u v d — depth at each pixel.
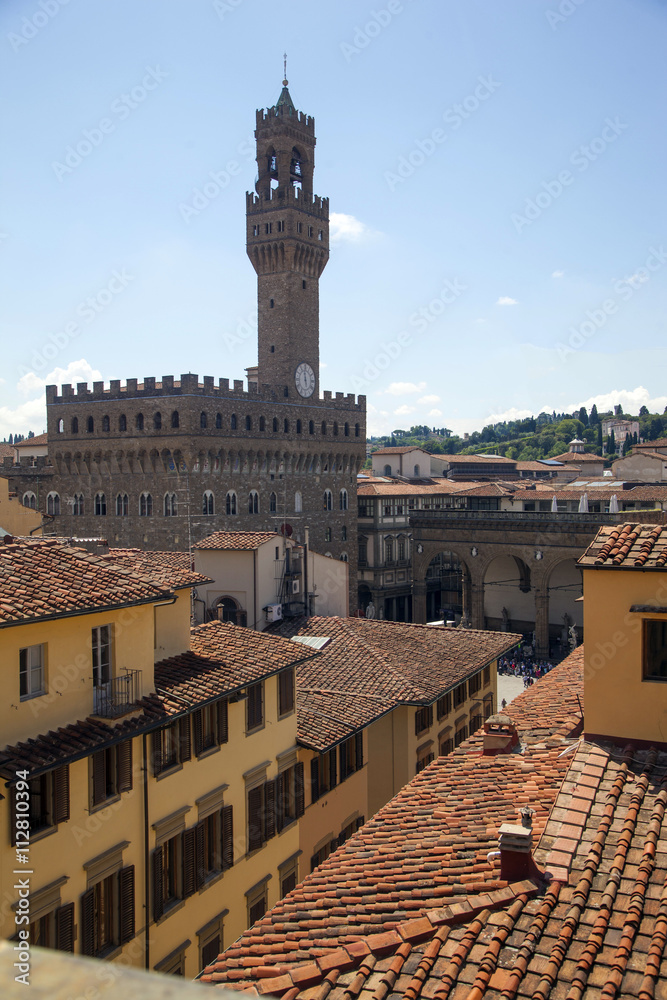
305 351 121.31
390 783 39.50
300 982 12.70
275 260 119.38
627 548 18.83
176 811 26.28
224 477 105.75
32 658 22.02
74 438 110.06
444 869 15.75
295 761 33.28
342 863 17.67
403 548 134.25
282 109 117.06
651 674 18.14
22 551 26.48
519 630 112.88
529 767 21.47
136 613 25.72
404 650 46.00
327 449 123.44
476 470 160.75
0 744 20.73
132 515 105.75
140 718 24.50
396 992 11.91
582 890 13.41
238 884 29.39
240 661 31.20
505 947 12.39
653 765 17.28
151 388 102.62
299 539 118.50
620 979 11.44
